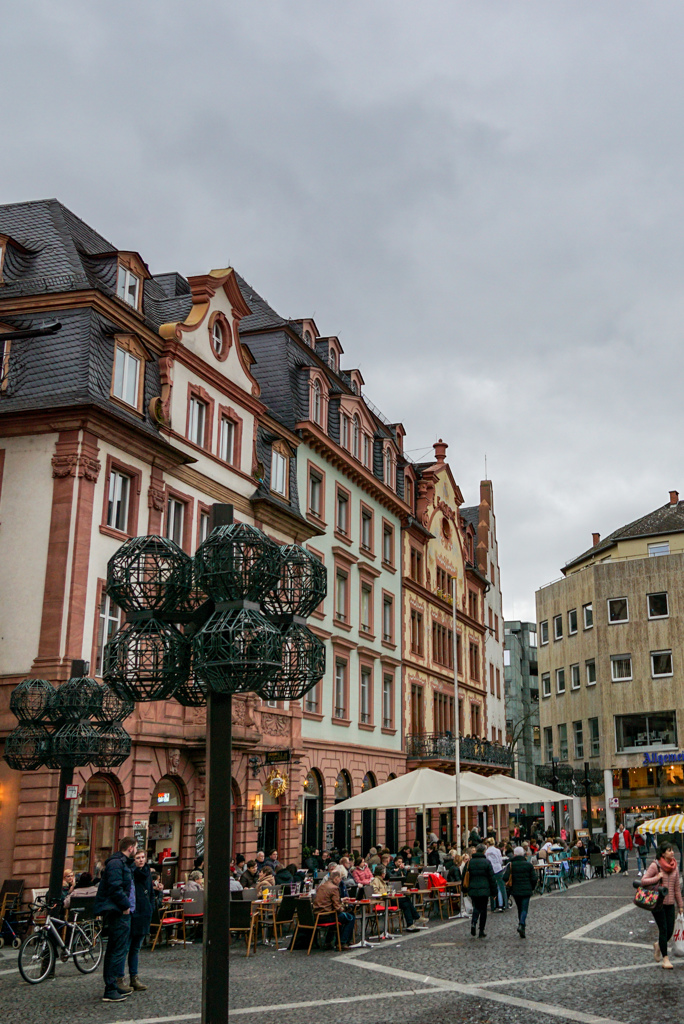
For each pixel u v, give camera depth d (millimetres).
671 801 53938
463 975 14664
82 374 23562
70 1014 11945
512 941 18859
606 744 55844
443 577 53375
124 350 25250
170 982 14453
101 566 23484
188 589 10273
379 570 43375
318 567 10828
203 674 9359
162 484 26156
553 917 23547
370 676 41844
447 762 44938
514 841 35750
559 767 54844
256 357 37469
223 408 30000
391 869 25578
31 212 28047
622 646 56656
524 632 101750
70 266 25719
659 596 56438
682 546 60531
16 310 24844
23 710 16969
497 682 63594
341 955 17578
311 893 22203
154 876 19688
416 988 13555
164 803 25328
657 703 54969
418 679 47500
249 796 29234
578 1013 11383
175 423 27203
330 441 37812
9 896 20203
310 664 10695
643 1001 12031
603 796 56312
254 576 9539
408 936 20484
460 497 57625
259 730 30047
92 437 23484
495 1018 11211
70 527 22719
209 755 9336
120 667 10086
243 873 22188
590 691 58812
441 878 24641
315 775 35875
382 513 44781
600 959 15930
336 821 36969
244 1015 11797
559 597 63719
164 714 25016
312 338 41562
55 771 21391
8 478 23469
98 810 22672
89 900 16703
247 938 18359
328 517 38469
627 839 50406
